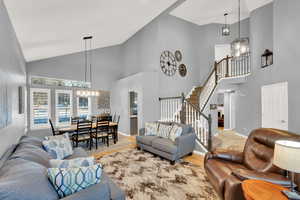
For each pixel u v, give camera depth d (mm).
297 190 1477
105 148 4391
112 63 7266
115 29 4961
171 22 6082
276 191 1368
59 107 5848
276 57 3713
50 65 5641
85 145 4688
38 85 5414
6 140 1954
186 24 6648
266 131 2209
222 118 8773
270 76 4133
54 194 1181
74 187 1262
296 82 3064
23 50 3969
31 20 2596
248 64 5746
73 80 6176
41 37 3516
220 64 6340
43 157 1867
